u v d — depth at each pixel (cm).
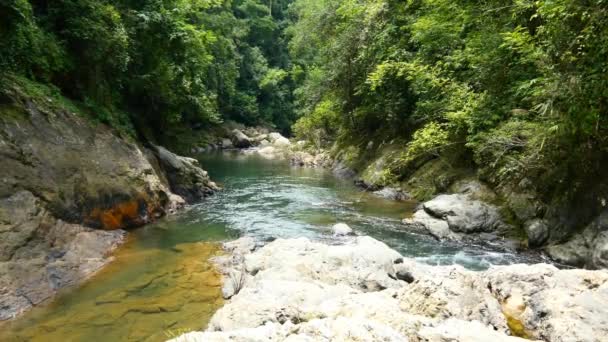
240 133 3984
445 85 1423
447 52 1547
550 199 942
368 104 2103
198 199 1462
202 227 1094
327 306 493
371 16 1930
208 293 686
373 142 2041
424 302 494
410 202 1417
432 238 1007
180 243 954
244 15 5266
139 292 681
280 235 1026
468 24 1420
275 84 5031
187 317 600
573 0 665
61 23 1071
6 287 604
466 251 913
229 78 4191
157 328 565
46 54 995
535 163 961
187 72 1820
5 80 846
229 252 896
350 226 1110
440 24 1508
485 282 562
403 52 1719
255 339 380
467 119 1223
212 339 384
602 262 738
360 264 700
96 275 744
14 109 838
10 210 702
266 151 3431
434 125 1339
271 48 5531
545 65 797
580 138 845
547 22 806
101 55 1130
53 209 800
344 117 2423
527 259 859
